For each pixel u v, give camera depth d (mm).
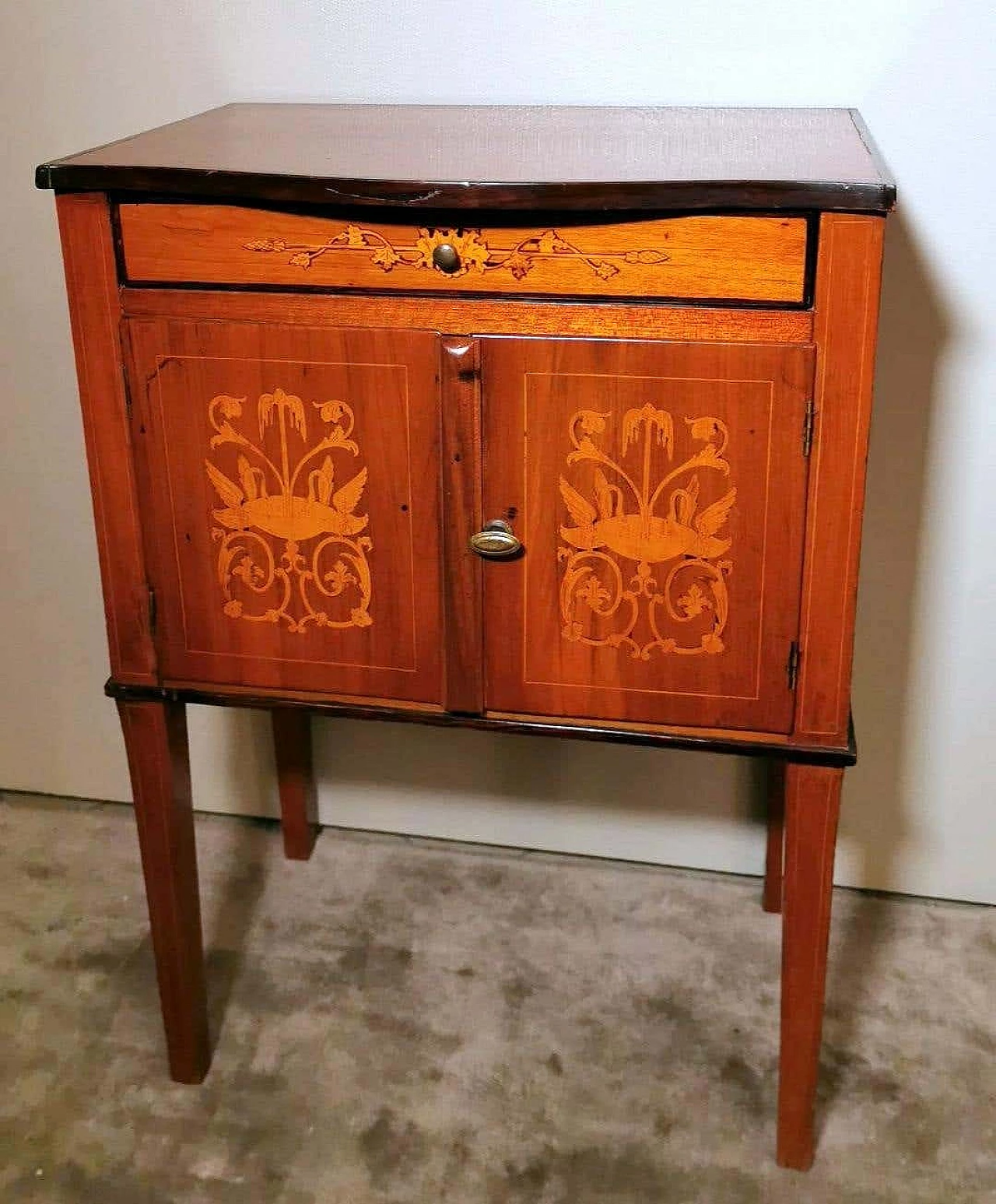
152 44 1384
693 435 989
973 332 1320
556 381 992
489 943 1491
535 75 1326
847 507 990
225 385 1044
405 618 1094
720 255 949
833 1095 1296
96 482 1100
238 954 1474
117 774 1741
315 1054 1343
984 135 1259
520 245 970
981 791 1498
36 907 1556
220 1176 1214
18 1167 1225
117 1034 1372
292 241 1001
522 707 1105
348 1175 1213
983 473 1368
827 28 1256
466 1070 1322
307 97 1379
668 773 1564
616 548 1032
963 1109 1279
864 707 1485
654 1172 1215
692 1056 1339
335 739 1637
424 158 1040
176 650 1146
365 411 1029
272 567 1099
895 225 1301
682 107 1304
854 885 1574
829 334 951
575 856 1639
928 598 1426
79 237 1028
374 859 1633
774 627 1034
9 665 1698
